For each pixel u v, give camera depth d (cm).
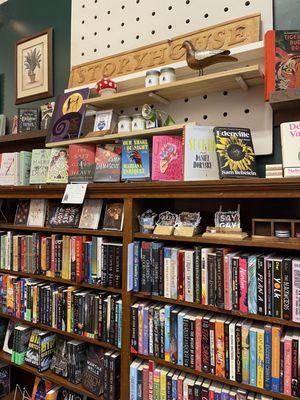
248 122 118
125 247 116
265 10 118
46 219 146
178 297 106
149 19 143
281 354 90
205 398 102
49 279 139
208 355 101
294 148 92
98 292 131
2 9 200
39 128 169
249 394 97
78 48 162
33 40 183
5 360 154
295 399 88
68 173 136
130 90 134
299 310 87
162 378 109
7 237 156
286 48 100
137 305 114
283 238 94
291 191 87
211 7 128
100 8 156
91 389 125
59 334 142
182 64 124
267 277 92
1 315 157
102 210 131
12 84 194
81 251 129
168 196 107
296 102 99
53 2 177
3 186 148
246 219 118
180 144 117
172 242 120
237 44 119
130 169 122
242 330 96
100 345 125
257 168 117
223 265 98
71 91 148
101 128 135
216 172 110
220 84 116
